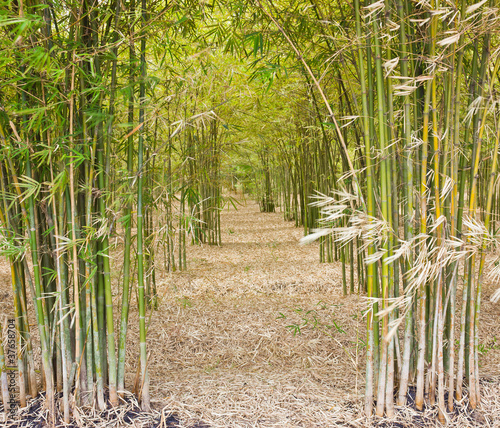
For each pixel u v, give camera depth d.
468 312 1.92
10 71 1.66
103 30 1.95
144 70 1.92
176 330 3.26
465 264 1.85
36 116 1.56
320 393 2.10
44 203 1.86
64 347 1.79
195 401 2.01
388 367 1.79
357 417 1.83
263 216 11.04
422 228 1.74
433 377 1.86
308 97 3.50
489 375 2.21
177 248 5.73
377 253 1.64
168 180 2.27
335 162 5.30
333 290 4.44
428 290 1.99
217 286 4.49
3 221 1.78
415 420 1.79
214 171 4.23
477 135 1.77
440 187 1.89
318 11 2.33
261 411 1.91
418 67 1.90
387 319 1.80
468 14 1.74
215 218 6.95
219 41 2.51
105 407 1.90
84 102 1.84
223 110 4.08
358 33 1.69
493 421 1.79
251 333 3.20
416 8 1.82
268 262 5.62
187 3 2.22
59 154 1.82
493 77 1.73
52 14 1.80
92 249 1.91
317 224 6.42
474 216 1.80
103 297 2.01
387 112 1.77
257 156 8.85
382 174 1.73
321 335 3.11
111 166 2.05
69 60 1.72
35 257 1.74
